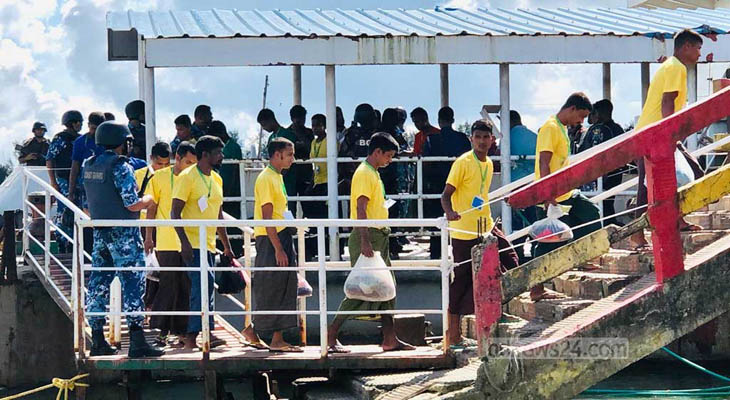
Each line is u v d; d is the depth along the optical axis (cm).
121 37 1523
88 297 1070
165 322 1110
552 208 1016
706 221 1111
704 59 1477
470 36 1402
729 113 823
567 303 1020
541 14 1695
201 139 1088
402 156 1485
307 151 1493
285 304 1046
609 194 1190
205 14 1612
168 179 1151
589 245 856
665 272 821
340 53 1383
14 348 1407
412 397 907
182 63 1373
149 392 1205
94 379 1316
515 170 1459
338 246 1386
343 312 1016
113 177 1048
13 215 1411
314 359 1011
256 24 1505
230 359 1016
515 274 861
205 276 1016
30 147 1759
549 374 827
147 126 1388
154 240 1257
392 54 1391
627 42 1433
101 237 1059
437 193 1459
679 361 1129
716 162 1424
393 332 1050
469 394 840
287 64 1380
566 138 1071
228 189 1477
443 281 1020
